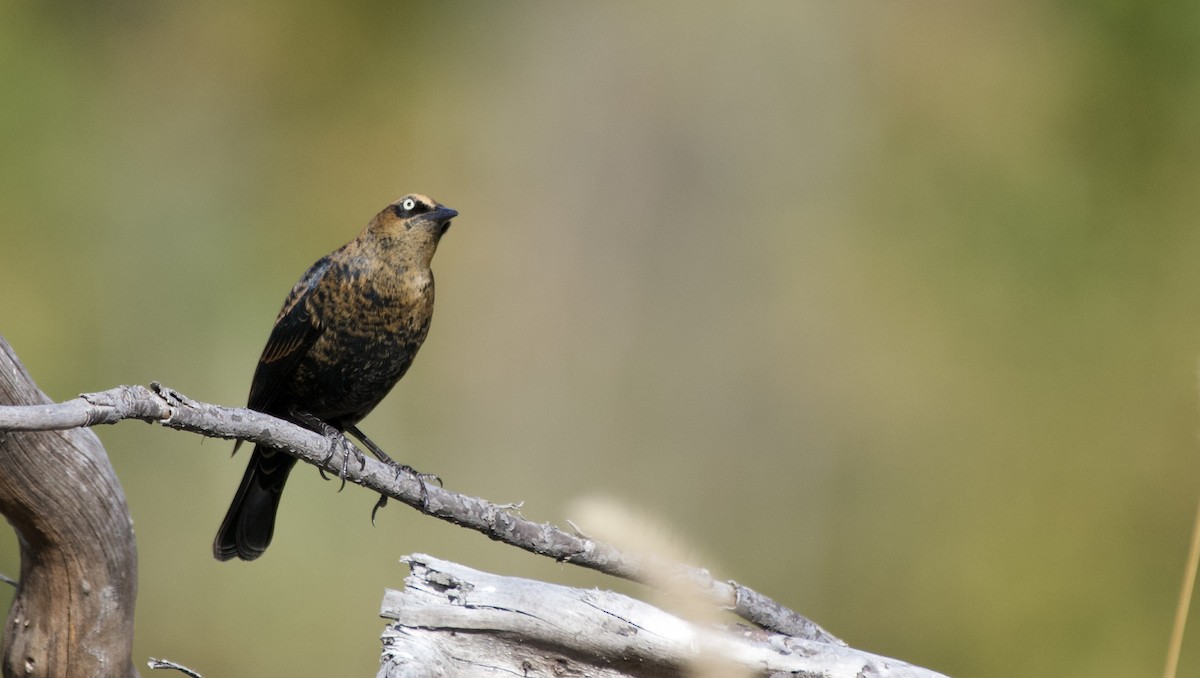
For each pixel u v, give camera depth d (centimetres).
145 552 1356
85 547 548
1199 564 1302
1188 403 1416
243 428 477
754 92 1585
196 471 1407
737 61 1585
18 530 547
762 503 1479
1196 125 1572
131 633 573
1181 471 1393
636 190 1578
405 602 471
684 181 1577
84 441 543
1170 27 1590
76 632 558
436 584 474
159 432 1409
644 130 1585
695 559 352
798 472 1483
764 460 1495
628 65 1591
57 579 554
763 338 1534
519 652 474
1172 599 1303
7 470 523
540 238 1574
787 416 1508
